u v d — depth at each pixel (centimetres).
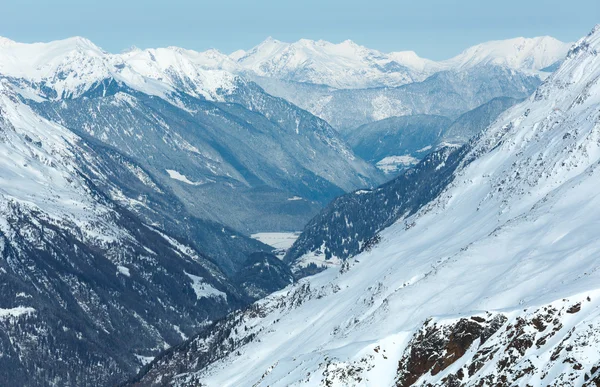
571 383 18250
